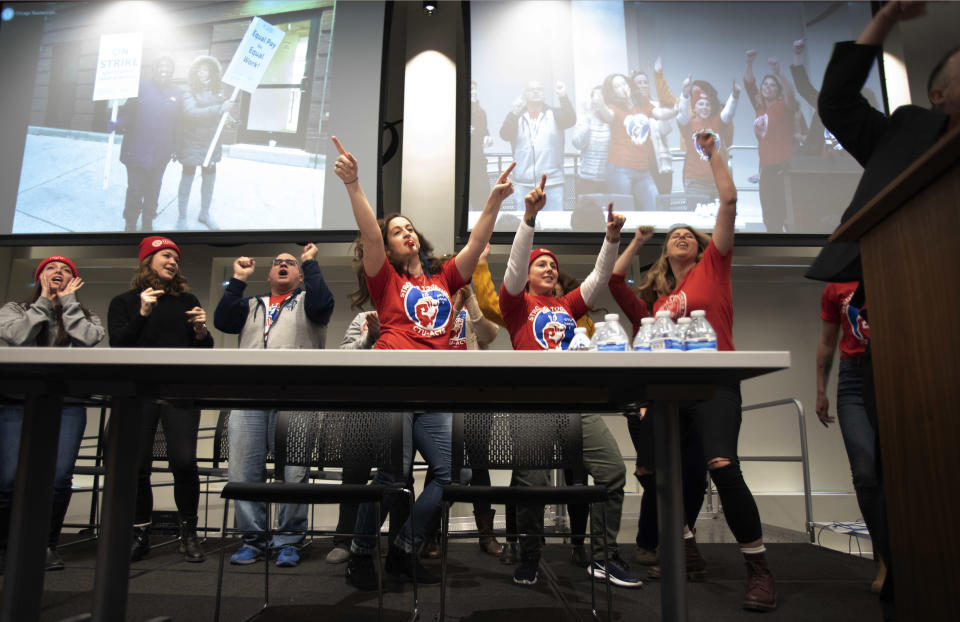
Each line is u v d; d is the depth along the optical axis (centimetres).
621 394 129
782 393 475
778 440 467
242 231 400
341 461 166
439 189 413
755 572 186
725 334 188
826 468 466
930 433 94
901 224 101
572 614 178
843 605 190
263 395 129
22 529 107
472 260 180
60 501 235
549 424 164
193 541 256
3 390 110
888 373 105
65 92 426
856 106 145
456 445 162
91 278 476
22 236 407
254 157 411
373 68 416
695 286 193
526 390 132
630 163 416
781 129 423
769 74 430
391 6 425
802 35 436
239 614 176
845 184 417
